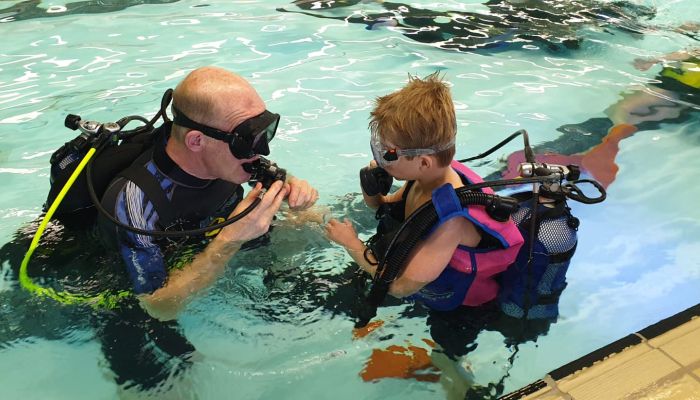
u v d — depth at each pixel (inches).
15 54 176.2
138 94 153.2
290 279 94.2
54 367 80.3
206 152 84.5
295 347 84.2
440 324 88.1
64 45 183.3
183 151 85.4
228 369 80.4
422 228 81.6
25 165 125.4
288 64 173.2
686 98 157.4
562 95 157.8
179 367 80.5
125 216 83.0
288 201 94.7
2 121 141.3
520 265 90.8
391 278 84.4
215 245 88.1
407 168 83.7
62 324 85.2
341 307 90.0
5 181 120.1
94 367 80.2
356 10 217.6
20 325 85.3
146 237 84.7
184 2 225.0
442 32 197.6
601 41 190.9
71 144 91.0
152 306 86.0
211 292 91.3
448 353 83.8
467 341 85.7
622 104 154.0
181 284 86.7
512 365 82.3
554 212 89.6
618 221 115.0
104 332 84.5
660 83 164.9
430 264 82.6
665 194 121.8
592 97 157.1
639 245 108.7
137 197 83.9
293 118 145.2
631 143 138.0
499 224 82.7
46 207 98.5
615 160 131.9
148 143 91.7
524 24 204.7
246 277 94.0
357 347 84.4
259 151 84.8
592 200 87.5
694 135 141.2
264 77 165.0
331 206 113.3
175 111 83.6
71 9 214.4
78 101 149.7
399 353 83.6
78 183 89.0
